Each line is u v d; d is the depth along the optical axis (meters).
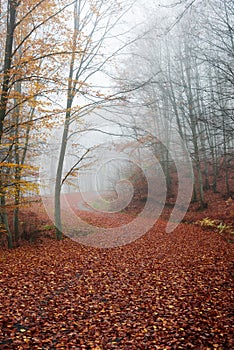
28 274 6.72
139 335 4.23
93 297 5.55
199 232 11.19
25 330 4.30
